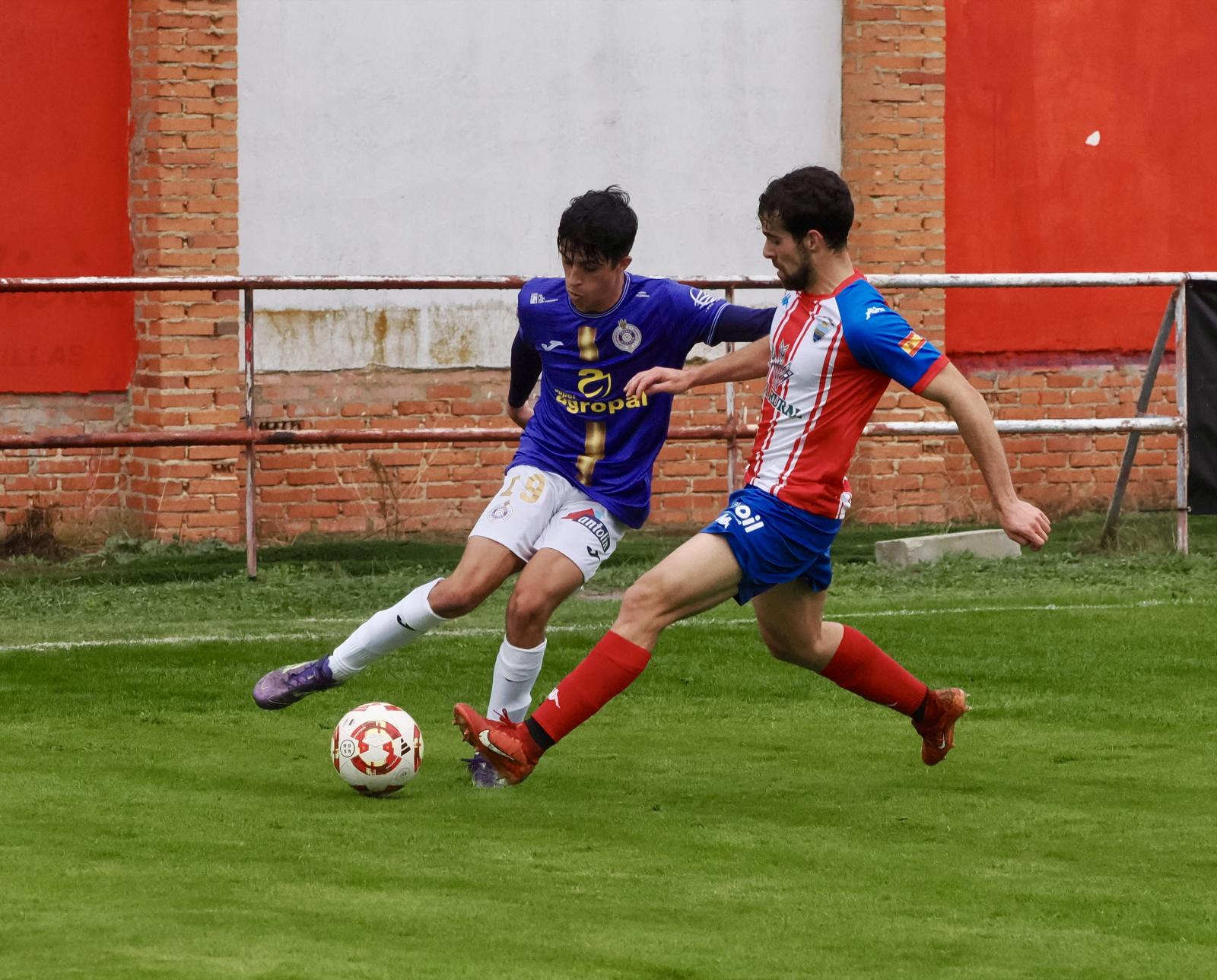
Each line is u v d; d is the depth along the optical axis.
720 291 48.44
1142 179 51.41
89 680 27.41
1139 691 27.19
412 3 45.53
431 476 46.53
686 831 19.03
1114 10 50.81
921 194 48.91
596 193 21.22
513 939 15.02
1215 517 48.50
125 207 43.91
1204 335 41.31
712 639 31.06
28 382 43.47
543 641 21.78
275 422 45.00
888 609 34.66
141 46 43.06
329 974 13.96
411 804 20.22
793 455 19.88
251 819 19.30
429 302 46.28
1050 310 50.81
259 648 30.09
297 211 44.84
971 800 20.55
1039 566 40.75
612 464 21.95
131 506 44.47
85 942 14.73
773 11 48.47
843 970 14.31
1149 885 17.00
